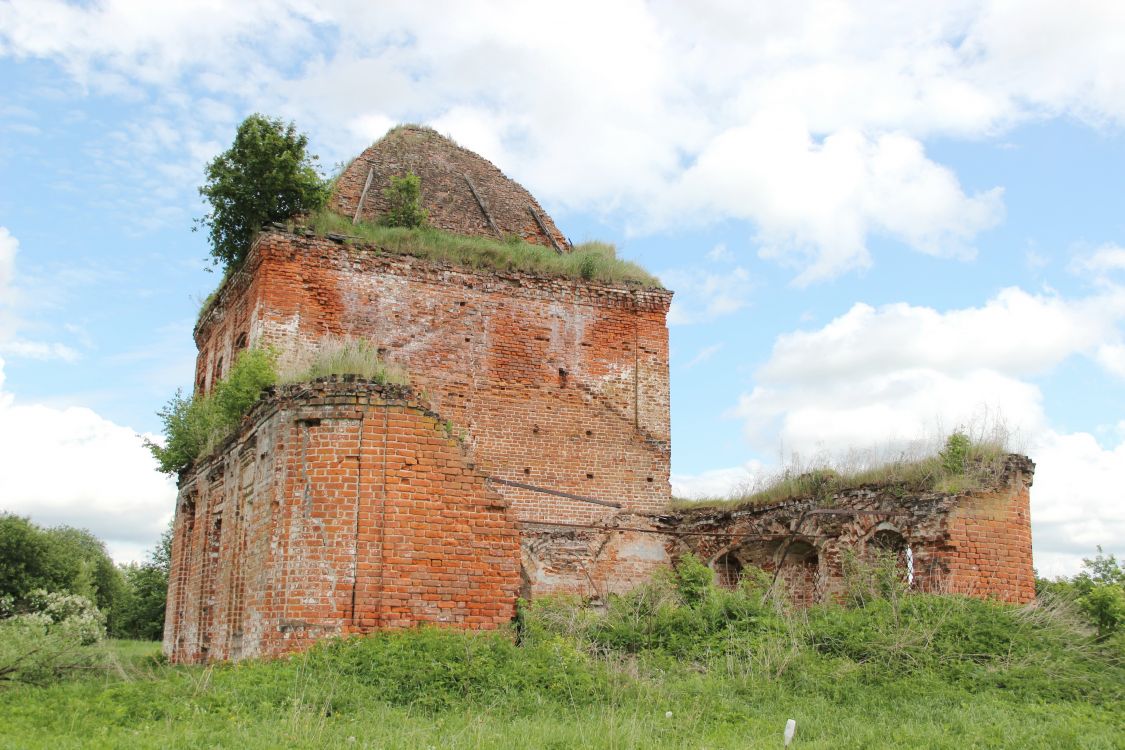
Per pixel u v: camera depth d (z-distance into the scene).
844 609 15.00
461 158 27.22
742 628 14.10
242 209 21.88
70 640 13.28
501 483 19.50
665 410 22.73
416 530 12.59
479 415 21.16
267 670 11.00
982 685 11.81
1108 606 14.14
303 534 12.35
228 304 23.42
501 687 10.73
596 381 22.31
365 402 12.80
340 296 20.72
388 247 21.42
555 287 22.50
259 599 12.73
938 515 15.76
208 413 20.03
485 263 22.19
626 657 13.30
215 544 17.09
